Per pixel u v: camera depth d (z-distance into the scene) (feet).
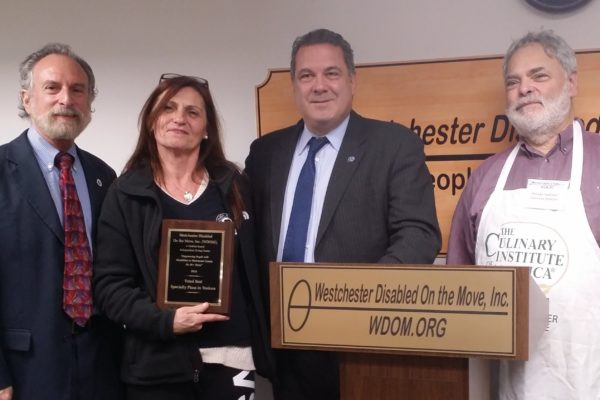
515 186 6.99
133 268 6.38
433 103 8.38
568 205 6.58
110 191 6.51
